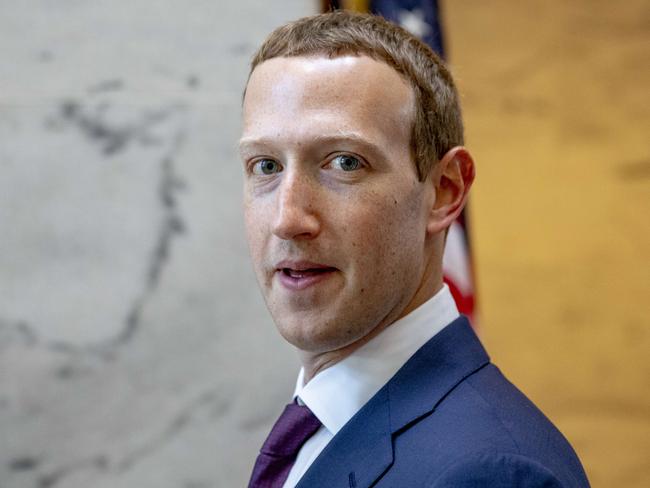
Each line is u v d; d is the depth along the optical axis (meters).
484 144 3.20
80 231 2.24
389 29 1.12
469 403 1.02
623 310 3.23
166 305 2.26
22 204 2.23
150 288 2.25
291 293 1.05
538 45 3.23
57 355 2.23
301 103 1.03
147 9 2.29
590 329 3.22
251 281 2.28
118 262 2.25
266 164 1.06
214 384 2.26
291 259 1.03
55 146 2.24
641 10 3.27
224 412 2.27
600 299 3.22
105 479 2.23
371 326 1.07
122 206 2.26
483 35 3.20
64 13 2.27
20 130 2.24
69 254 2.24
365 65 1.04
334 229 1.02
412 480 0.96
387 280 1.05
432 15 2.44
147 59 2.28
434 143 1.10
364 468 1.01
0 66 2.25
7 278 2.22
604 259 3.23
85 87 2.26
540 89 3.23
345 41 1.06
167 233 2.26
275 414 2.27
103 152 2.26
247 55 2.31
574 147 3.24
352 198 1.02
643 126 3.26
